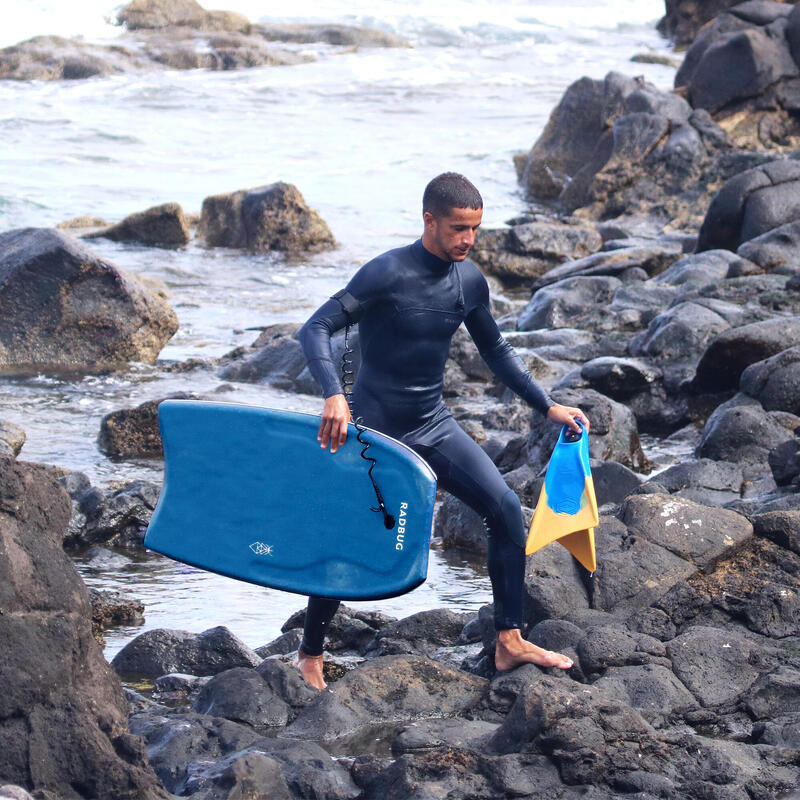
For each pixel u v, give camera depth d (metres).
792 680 17.72
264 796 14.87
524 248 73.38
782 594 19.86
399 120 125.00
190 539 17.27
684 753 15.62
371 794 15.26
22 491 15.71
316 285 67.94
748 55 94.19
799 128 95.44
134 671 21.42
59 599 15.30
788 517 21.14
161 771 15.97
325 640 22.42
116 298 52.19
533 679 17.12
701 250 62.53
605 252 64.94
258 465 17.16
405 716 18.03
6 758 14.12
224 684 18.48
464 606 25.47
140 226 76.06
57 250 51.75
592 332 50.72
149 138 112.62
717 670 18.34
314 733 17.45
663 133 90.19
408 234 80.88
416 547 16.64
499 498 18.20
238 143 111.50
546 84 151.00
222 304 63.16
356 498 16.84
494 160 106.50
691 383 41.38
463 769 15.19
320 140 113.62
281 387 47.78
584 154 95.50
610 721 15.52
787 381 36.34
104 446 39.12
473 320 18.81
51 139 109.94
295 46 178.25
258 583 17.12
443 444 18.50
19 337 51.50
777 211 59.25
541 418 35.81
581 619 19.94
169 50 159.75
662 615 19.81
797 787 15.09
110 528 30.41
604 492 30.91
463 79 154.00
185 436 17.41
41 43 153.75
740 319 44.12
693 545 21.05
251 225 76.38
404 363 18.09
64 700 14.66
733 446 33.62
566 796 14.75
